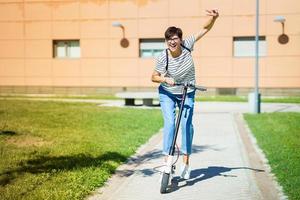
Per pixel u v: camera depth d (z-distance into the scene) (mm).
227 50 35156
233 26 35000
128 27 36844
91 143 11930
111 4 37031
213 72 35438
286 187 7699
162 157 10664
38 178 8086
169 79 7520
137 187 7961
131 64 36969
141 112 20750
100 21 37344
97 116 18625
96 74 37656
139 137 13250
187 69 7730
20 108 21844
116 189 7824
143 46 36906
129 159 10406
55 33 38281
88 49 37688
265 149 11375
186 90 7602
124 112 20609
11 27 38969
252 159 10461
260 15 34562
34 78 38875
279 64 34500
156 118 18266
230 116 20094
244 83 35094
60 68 38344
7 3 38875
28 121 16281
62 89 38375
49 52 38500
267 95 34719
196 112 22031
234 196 7422
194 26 35656
